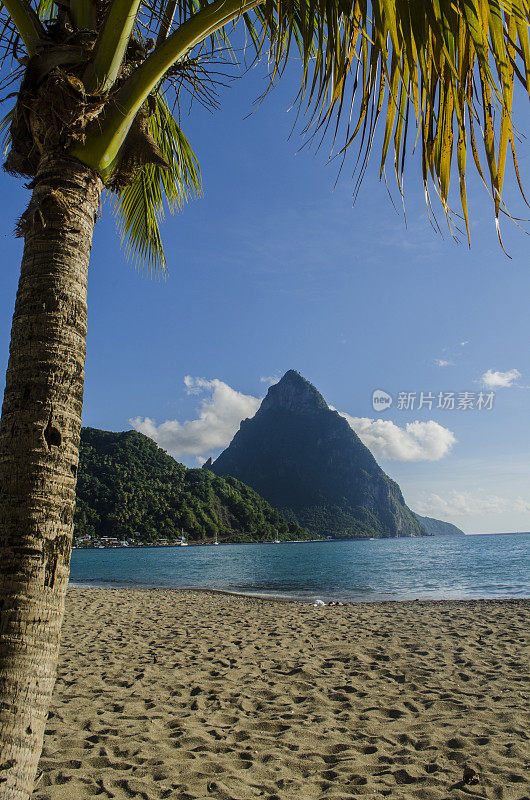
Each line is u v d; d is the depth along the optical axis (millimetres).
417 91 1365
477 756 3012
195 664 5449
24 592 1289
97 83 1650
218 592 16375
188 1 2641
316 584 21891
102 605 11695
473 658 5562
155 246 3775
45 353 1442
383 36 1358
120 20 1645
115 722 3615
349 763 2955
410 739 3293
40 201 1552
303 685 4582
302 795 2584
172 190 3570
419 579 23422
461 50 1334
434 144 1423
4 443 1401
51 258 1518
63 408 1442
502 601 11586
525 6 1248
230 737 3361
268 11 2119
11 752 1186
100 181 1701
